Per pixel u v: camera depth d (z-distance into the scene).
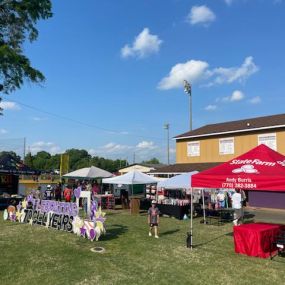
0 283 8.95
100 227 14.34
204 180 12.55
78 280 9.20
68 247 12.92
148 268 10.30
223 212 20.80
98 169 31.81
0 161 28.62
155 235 14.99
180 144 39.97
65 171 41.84
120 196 29.30
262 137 32.22
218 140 35.97
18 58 20.84
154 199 24.27
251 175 11.40
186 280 9.23
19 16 21.75
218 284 8.95
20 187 37.16
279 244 11.67
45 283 8.96
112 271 9.99
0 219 20.42
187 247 13.02
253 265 10.70
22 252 12.09
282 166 11.62
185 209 21.28
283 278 9.48
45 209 17.98
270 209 28.30
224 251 12.49
